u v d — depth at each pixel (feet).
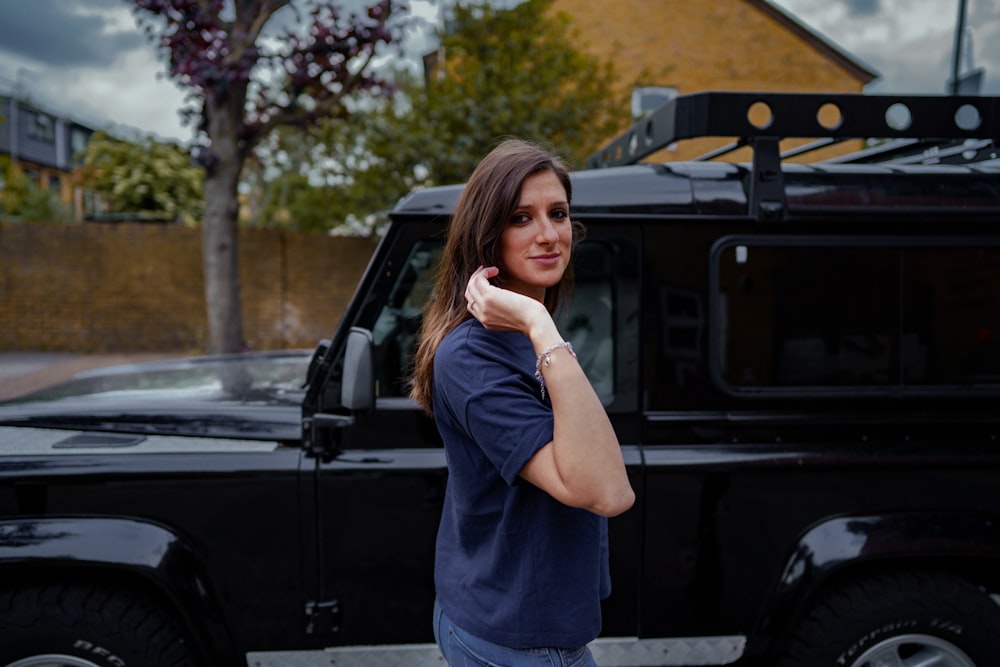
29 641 6.02
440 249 6.59
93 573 6.34
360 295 6.52
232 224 23.48
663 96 48.06
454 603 4.10
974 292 6.72
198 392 7.93
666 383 6.54
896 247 6.66
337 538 6.41
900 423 6.63
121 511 6.26
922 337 6.66
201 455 6.44
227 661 6.34
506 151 4.05
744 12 48.44
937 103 6.49
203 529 6.33
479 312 3.76
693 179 6.67
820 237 6.63
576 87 34.76
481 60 32.14
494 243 3.99
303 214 57.26
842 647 6.51
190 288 36.50
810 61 48.83
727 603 6.56
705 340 6.56
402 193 33.22
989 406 6.66
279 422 6.80
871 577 6.64
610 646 6.56
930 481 6.61
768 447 6.56
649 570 6.51
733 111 6.49
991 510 6.63
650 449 6.52
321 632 6.39
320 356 7.23
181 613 6.12
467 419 3.62
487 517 3.91
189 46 20.51
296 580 6.42
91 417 6.87
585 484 3.32
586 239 6.50
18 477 6.16
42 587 6.15
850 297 6.64
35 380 26.00
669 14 48.01
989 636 6.49
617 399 6.52
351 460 6.44
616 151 8.90
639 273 6.54
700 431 6.56
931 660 6.66
